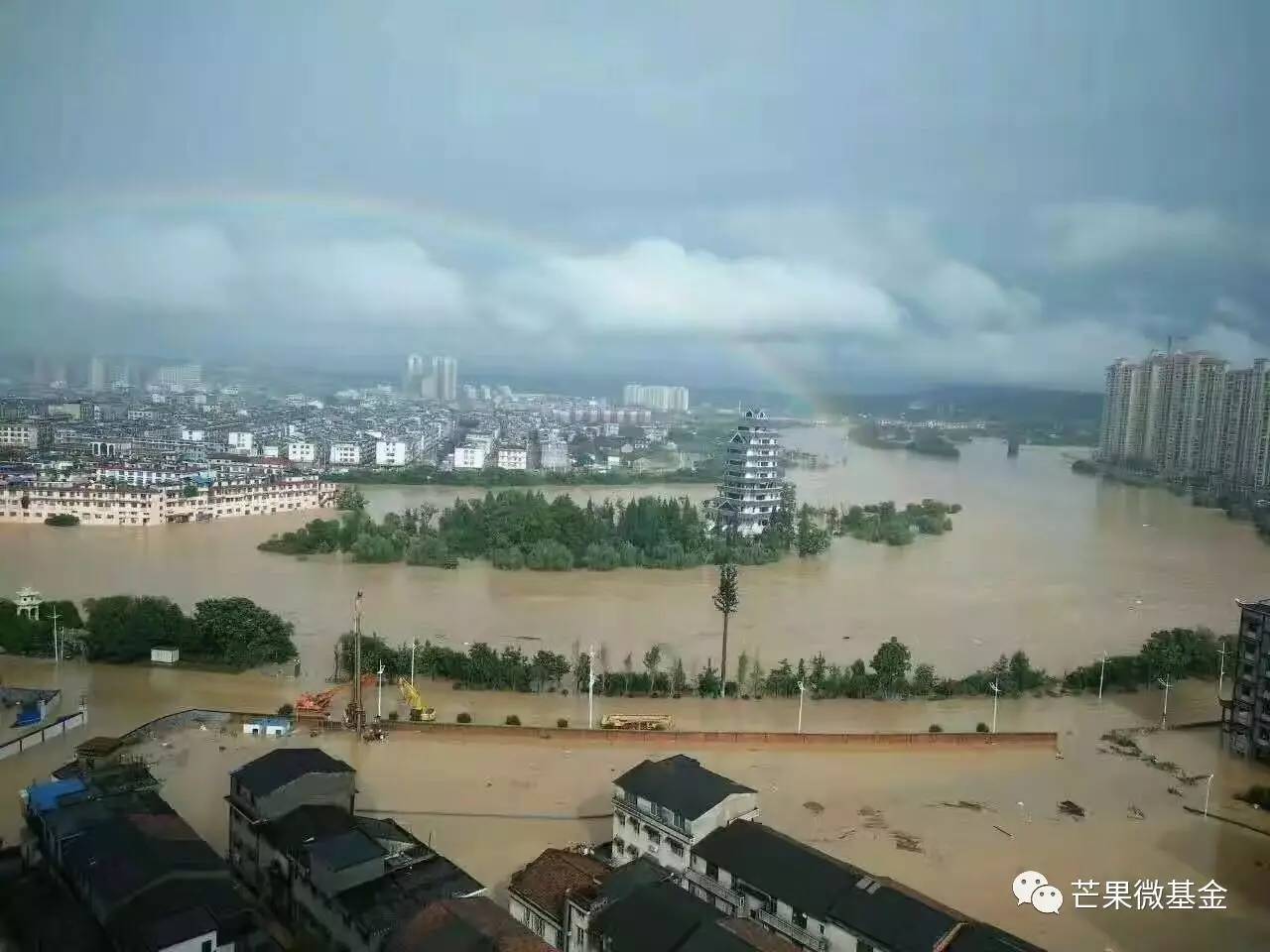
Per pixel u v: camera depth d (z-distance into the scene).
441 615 148.00
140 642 117.50
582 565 189.62
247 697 107.88
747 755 94.75
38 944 53.22
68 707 102.56
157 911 53.38
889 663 115.69
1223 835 79.81
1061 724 107.94
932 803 84.69
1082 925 65.06
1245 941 63.56
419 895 57.00
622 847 70.50
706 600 164.25
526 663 115.94
